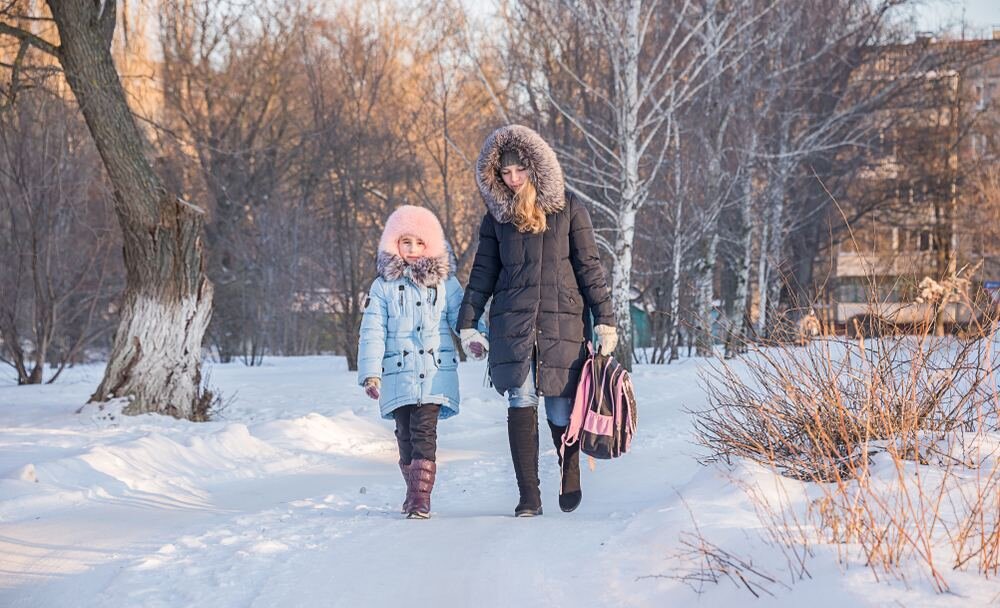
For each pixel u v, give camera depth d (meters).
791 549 3.38
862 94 33.84
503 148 5.45
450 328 5.95
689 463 7.39
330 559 4.29
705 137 23.98
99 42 12.29
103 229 24.38
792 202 29.78
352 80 33.16
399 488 7.26
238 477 8.17
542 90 20.86
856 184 36.59
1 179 21.48
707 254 25.55
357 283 29.14
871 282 5.45
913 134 36.81
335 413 13.23
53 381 21.80
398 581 3.85
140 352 12.42
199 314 12.78
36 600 3.89
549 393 5.37
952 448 4.44
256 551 4.51
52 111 21.41
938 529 3.41
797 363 5.23
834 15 31.05
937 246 35.44
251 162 39.50
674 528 4.02
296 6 35.88
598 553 4.04
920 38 34.78
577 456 5.53
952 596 2.73
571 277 5.48
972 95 38.56
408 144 32.78
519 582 3.74
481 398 14.70
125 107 12.38
